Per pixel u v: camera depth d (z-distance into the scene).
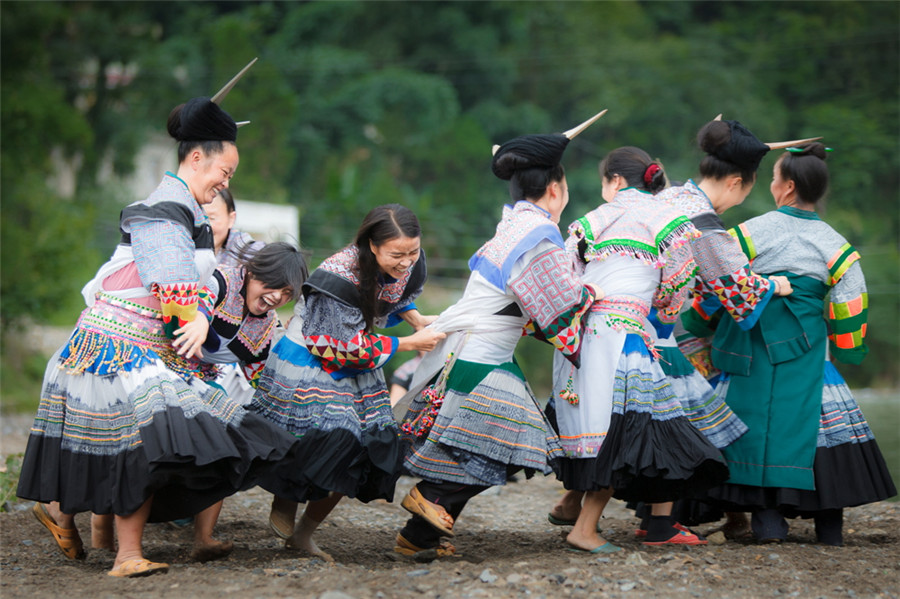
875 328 62.09
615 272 8.08
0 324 39.22
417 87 66.19
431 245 57.66
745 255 8.70
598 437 7.87
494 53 71.12
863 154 69.38
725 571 7.27
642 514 9.33
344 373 7.90
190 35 71.62
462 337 7.90
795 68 75.25
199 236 7.49
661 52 71.81
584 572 7.04
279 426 7.76
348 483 7.74
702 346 9.15
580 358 8.05
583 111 68.56
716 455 7.83
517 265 7.70
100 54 68.31
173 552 8.62
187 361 7.51
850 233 66.69
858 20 77.62
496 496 12.95
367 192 57.72
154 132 69.62
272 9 75.69
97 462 7.27
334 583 6.80
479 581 6.80
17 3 49.03
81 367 7.21
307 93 67.81
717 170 8.66
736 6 81.31
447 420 7.84
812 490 8.35
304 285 7.78
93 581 7.04
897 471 16.48
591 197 63.50
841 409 8.56
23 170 43.56
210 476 7.09
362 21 73.06
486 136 68.62
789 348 8.49
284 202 59.19
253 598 6.43
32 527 9.60
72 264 40.12
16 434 19.94
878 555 8.10
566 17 73.94
